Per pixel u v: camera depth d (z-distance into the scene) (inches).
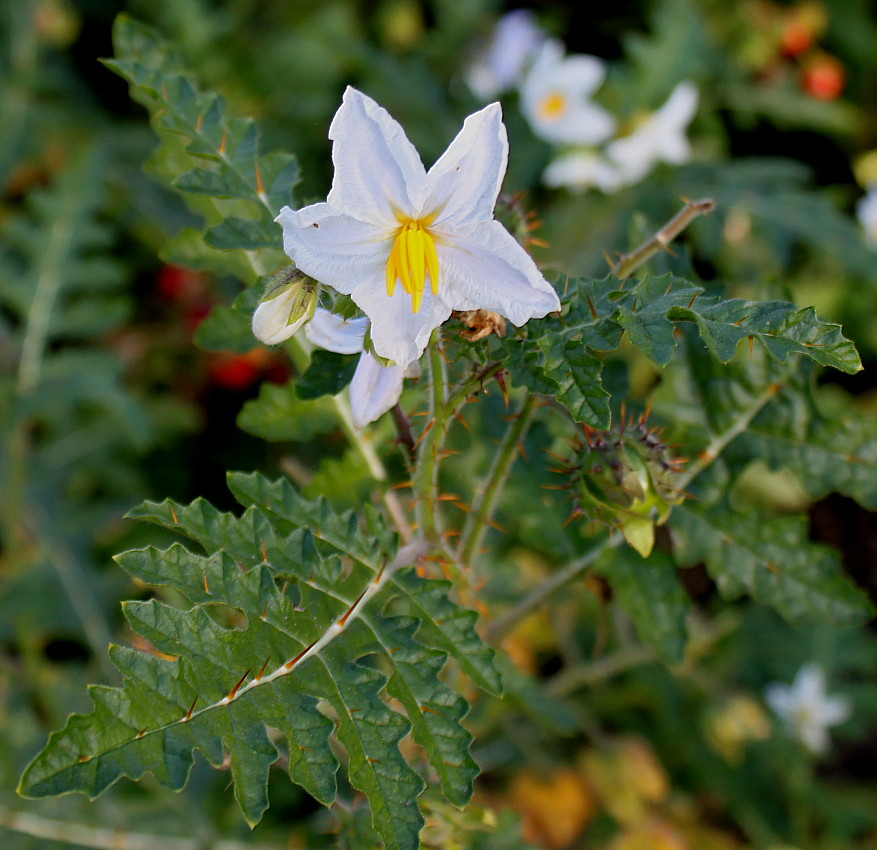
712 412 13.3
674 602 13.2
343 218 10.1
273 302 10.6
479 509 12.6
